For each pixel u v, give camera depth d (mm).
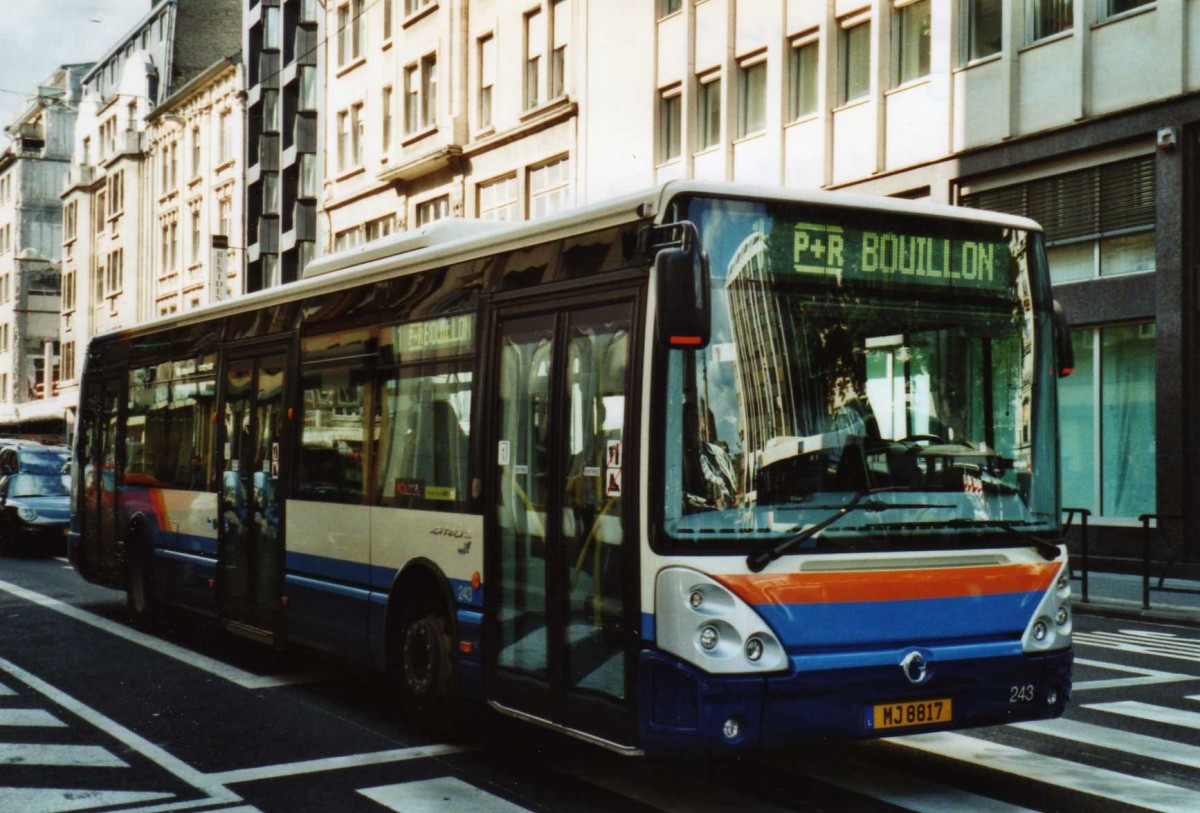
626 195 6910
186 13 68125
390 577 8898
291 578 10281
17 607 15328
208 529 11953
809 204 6730
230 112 58156
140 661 11516
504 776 7410
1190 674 11156
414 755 7930
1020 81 22625
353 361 9641
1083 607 16625
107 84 78125
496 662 7684
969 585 6703
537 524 7332
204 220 61062
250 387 11336
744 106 28516
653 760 7781
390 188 43094
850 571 6434
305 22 49000
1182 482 20000
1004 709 6730
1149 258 20828
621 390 6691
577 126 33562
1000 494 6914
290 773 7492
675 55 30062
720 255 6527
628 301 6715
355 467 9484
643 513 6406
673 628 6250
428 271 8766
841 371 6660
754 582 6258
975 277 7074
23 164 89875
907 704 6465
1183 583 19375
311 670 11078
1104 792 7047
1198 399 20031
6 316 92000
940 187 23953
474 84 38562
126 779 7379
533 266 7617
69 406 75000
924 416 6809
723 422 6398
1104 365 21672
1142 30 20594
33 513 22656
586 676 6840
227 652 12055
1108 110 21109
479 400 7996
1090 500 21828
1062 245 22188
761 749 6211
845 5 25984
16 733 8570
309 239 48969
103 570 14625
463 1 38906
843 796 6945
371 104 44438
